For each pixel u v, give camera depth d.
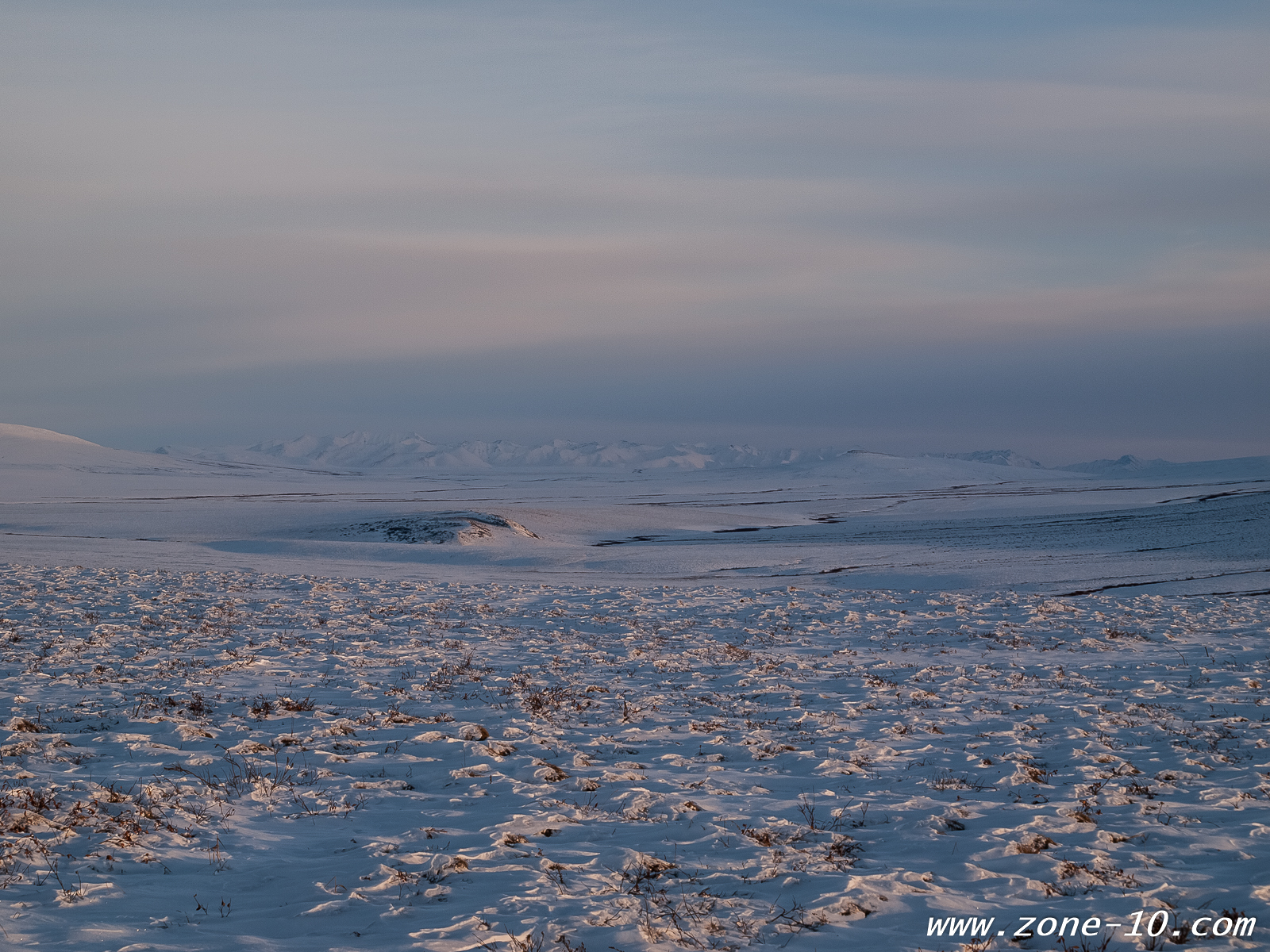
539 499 152.50
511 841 7.11
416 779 9.06
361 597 25.83
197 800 7.97
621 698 13.55
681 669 16.19
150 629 18.27
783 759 10.20
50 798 7.63
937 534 69.81
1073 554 48.59
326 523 71.00
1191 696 14.04
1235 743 10.92
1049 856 6.88
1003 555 48.25
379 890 6.02
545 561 46.88
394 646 17.69
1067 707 13.14
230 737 10.30
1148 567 40.53
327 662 15.57
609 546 59.88
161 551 41.28
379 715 11.81
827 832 7.52
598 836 7.37
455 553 49.00
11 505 103.06
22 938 5.05
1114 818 7.93
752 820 7.80
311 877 6.27
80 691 12.58
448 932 5.27
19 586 24.22
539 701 12.67
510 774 9.27
